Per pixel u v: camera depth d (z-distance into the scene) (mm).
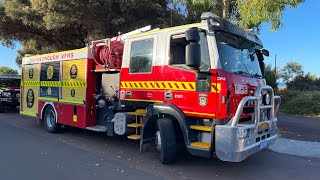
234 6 11461
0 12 17422
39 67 11438
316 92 20297
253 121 6164
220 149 5621
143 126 7039
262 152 8469
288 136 10859
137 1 14633
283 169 6820
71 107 9711
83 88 9250
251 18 9414
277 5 9078
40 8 14906
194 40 5680
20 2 16391
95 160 7215
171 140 6711
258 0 9070
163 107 6617
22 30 19281
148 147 7227
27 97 12164
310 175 6402
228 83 5902
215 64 5914
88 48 9195
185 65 6375
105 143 9133
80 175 6043
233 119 5605
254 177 6180
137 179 5859
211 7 11367
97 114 9352
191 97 6254
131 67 7609
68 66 9930
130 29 15094
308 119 16609
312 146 9164
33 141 9258
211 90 5938
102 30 16172
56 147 8508
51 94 10727
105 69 8750
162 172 6340
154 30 7121
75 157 7465
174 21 15148
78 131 11133
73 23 16438
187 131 6258
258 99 5906
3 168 6422
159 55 6930
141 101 7320
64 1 14148
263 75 7797
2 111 17312
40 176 5922
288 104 20328
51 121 10828
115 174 6152
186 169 6602
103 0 14367
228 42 6379
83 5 14320
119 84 8227
